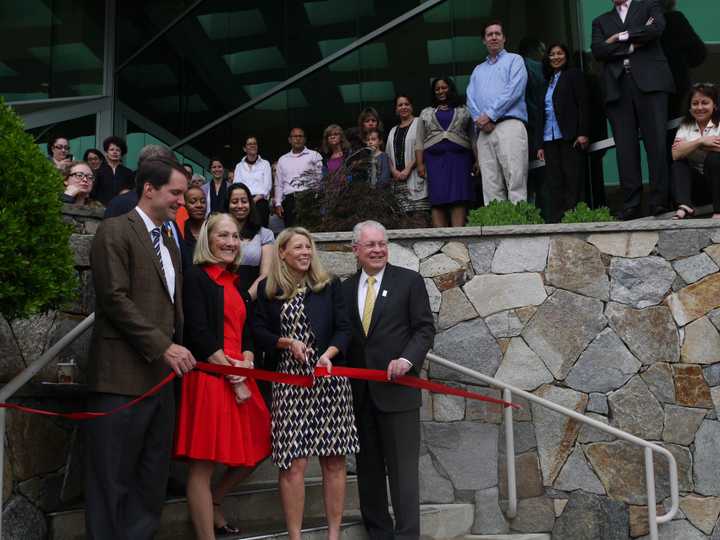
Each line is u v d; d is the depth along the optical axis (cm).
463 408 472
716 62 656
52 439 412
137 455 361
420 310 436
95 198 852
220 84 1156
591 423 477
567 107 656
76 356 441
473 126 693
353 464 509
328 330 414
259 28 1108
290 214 792
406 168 700
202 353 389
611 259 530
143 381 361
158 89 1288
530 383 523
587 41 709
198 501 381
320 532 415
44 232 347
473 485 466
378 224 447
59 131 1271
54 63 1290
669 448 511
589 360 522
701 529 503
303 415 399
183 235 502
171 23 1275
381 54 916
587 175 695
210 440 375
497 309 532
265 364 427
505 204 598
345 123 952
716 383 515
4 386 375
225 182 873
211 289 398
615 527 488
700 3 660
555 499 482
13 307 339
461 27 833
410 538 414
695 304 523
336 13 983
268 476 479
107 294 356
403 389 428
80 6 1337
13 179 339
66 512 403
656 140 612
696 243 527
